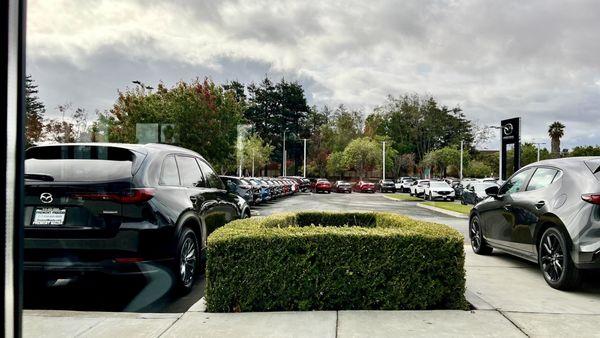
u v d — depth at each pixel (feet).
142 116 70.64
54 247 13.70
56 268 13.65
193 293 16.69
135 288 16.99
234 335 11.23
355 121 238.68
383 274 13.55
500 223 21.01
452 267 13.64
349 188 155.63
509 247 20.24
